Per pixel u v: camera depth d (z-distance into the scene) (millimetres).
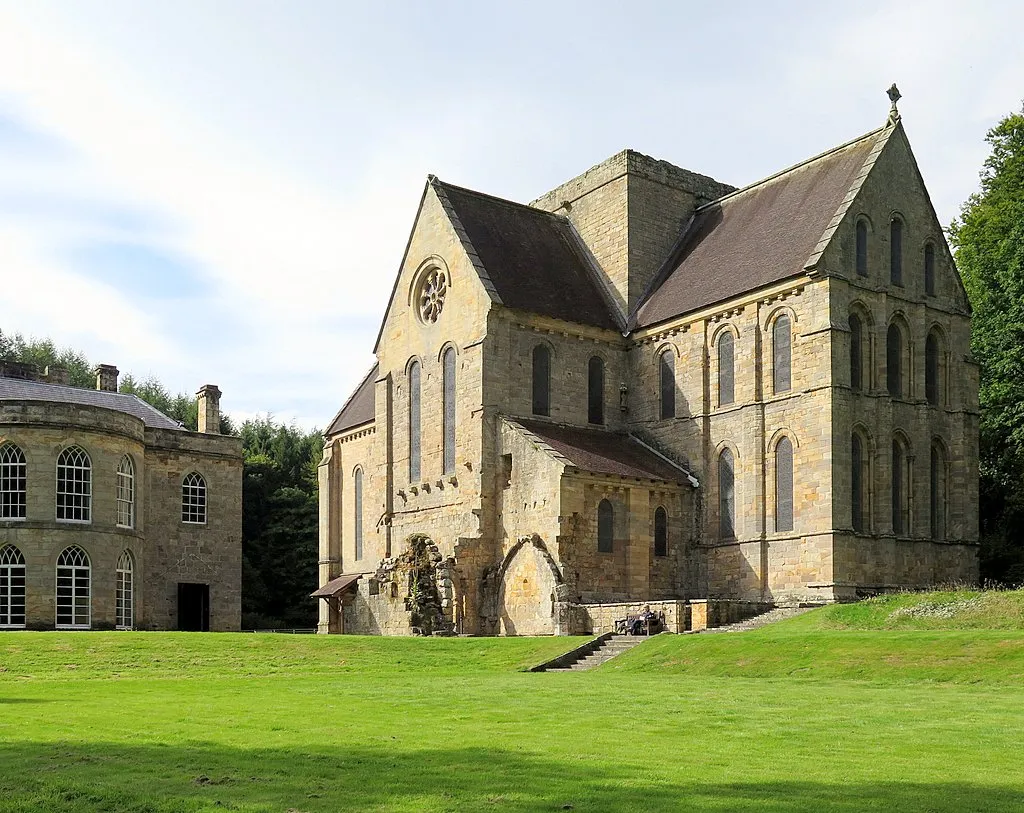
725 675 34969
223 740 21047
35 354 118625
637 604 49125
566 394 63625
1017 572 62844
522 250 67062
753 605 48500
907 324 57438
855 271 55344
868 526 54000
